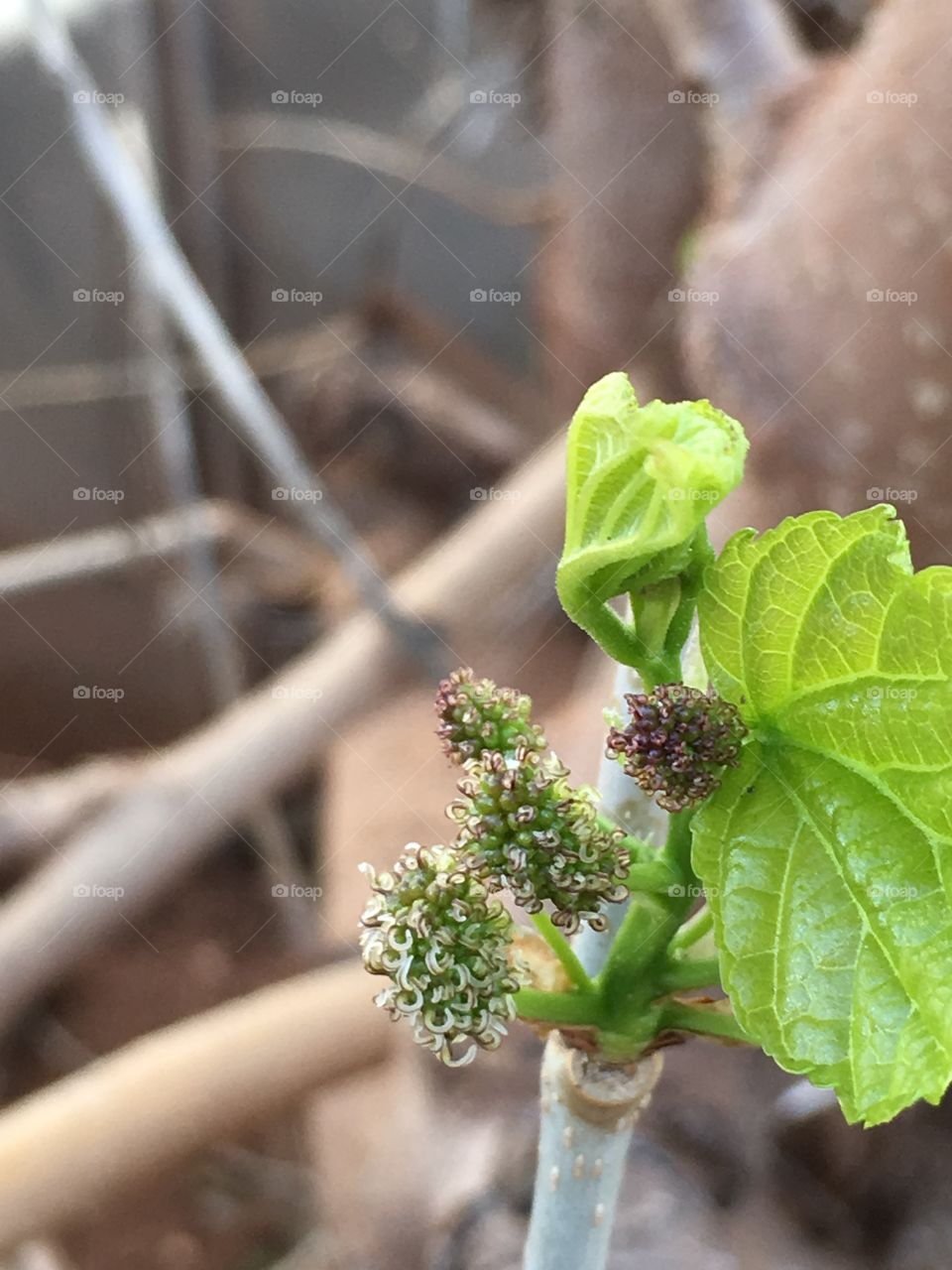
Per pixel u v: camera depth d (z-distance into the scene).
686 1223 0.25
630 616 0.09
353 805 0.36
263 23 0.38
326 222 0.43
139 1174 0.24
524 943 0.10
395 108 0.42
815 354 0.23
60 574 0.36
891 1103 0.08
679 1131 0.26
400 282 0.45
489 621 0.36
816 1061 0.08
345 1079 0.27
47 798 0.34
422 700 0.38
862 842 0.08
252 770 0.34
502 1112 0.29
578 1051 0.09
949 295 0.20
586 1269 0.10
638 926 0.09
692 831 0.08
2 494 0.40
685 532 0.08
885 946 0.08
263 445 0.30
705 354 0.26
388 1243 0.28
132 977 0.43
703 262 0.26
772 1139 0.26
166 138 0.37
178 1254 0.37
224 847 0.45
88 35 0.35
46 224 0.36
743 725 0.08
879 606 0.08
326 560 0.43
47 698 0.44
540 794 0.08
